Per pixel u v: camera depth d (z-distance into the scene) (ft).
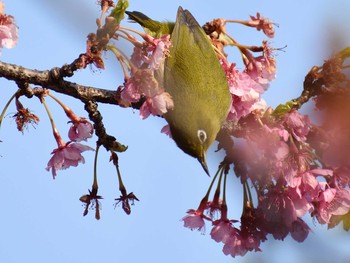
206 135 35.37
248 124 33.35
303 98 31.83
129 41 29.84
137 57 30.45
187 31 36.40
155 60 30.04
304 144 31.86
